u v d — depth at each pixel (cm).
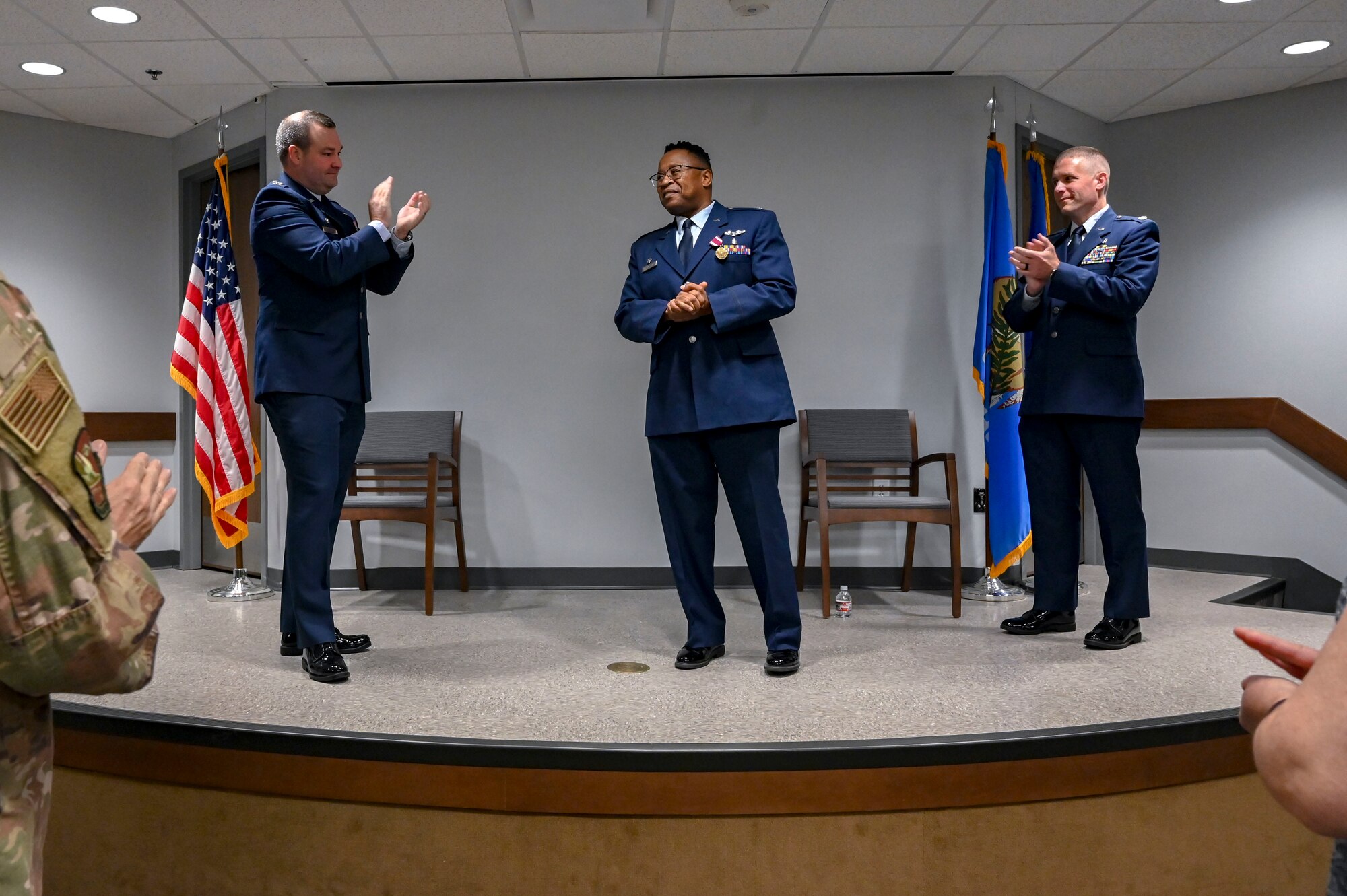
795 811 179
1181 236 479
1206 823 195
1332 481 440
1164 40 381
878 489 397
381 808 186
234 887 192
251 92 429
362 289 267
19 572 70
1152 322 489
